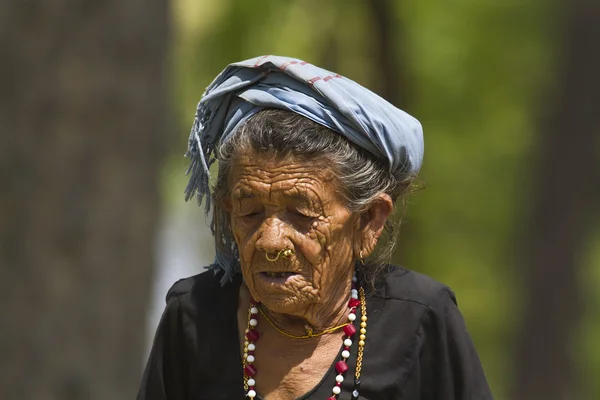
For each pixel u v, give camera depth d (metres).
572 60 26.70
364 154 6.62
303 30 26.47
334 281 6.75
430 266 33.06
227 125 6.73
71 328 13.79
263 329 6.91
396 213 7.18
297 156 6.43
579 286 27.92
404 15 26.61
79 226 13.75
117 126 13.98
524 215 29.69
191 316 7.07
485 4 29.39
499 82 30.17
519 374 28.48
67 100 13.72
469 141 31.06
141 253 14.30
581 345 29.02
